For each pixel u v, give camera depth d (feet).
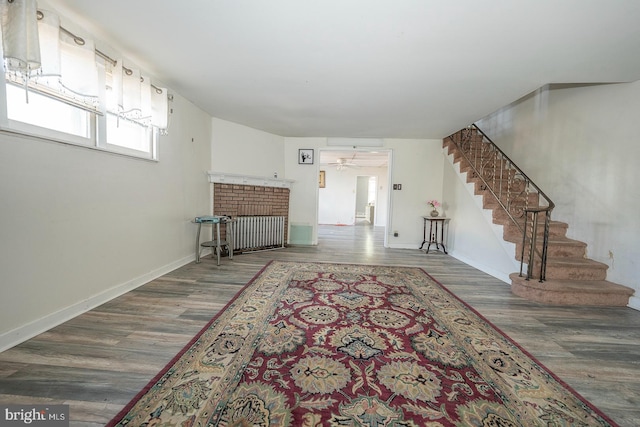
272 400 4.46
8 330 5.60
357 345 6.20
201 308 7.91
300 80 9.62
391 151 18.57
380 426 3.99
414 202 18.71
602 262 10.14
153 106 9.43
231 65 8.68
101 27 6.80
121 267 8.73
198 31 6.88
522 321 7.70
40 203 6.15
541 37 6.63
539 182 13.51
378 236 24.49
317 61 8.22
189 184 12.67
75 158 7.00
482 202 13.25
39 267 6.17
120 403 4.28
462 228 15.52
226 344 6.08
